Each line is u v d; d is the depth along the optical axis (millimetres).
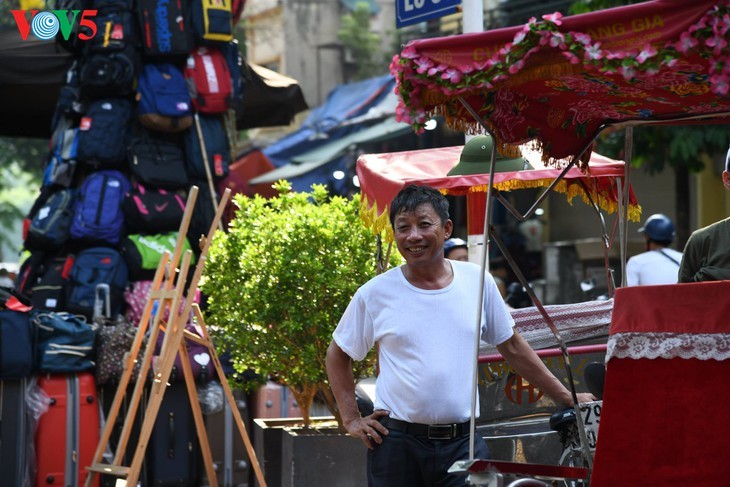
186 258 8609
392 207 5723
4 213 34188
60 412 9977
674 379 4980
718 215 23516
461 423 5664
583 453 6398
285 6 38000
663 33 4570
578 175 7723
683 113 6305
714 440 4973
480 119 5652
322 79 37781
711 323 4883
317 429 9047
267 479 9336
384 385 5738
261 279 8750
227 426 10625
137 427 10430
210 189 12250
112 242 11633
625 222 6949
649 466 5102
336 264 8758
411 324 5648
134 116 12133
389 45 37719
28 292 11586
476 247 9219
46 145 31297
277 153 27625
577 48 4746
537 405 7684
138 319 11172
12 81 13203
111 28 11852
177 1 12062
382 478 5676
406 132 23328
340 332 5859
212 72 12328
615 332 5078
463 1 9289
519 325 7809
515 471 5426
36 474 9875
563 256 22062
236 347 9195
